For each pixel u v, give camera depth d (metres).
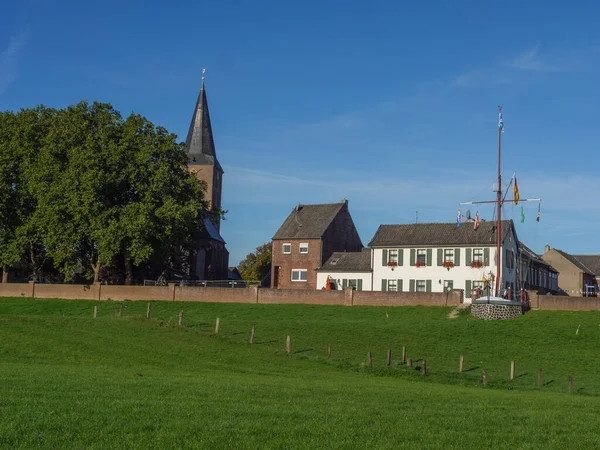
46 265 89.44
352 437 16.95
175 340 46.16
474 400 25.80
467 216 87.06
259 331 55.06
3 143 77.38
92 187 72.81
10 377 25.84
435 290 82.31
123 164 75.62
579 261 124.12
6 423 16.75
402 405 22.72
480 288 72.38
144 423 17.28
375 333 55.22
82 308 71.94
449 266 81.88
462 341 53.41
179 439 15.98
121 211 73.88
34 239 75.50
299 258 95.00
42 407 18.97
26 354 37.25
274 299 73.44
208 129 136.38
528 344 52.62
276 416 19.03
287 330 55.62
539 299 65.56
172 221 75.19
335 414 19.81
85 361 36.34
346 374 38.78
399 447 16.27
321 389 26.66
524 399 27.55
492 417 20.97
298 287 94.38
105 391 22.77
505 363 46.75
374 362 44.28
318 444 16.16
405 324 60.41
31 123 78.25
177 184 77.69
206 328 55.88
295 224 97.62
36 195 74.50
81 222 73.06
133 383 25.47
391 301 69.94
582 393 36.28
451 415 20.98
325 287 88.50
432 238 83.88
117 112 80.88
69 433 16.11
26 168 76.12
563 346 52.06
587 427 20.03
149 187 75.38
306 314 67.12
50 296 78.06
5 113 80.50
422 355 48.53
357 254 91.56
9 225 78.00
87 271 80.94
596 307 63.88
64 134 76.69
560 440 17.86
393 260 85.31
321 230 95.19
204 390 24.03
